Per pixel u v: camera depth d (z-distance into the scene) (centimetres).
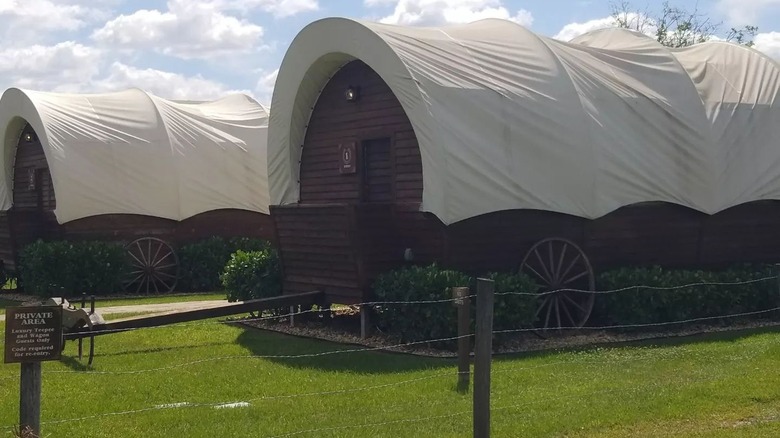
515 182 1234
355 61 1378
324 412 820
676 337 1273
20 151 2269
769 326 1384
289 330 1333
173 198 2081
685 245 1446
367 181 1384
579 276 1307
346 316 1426
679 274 1352
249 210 2209
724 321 1392
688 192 1411
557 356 1095
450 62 1257
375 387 916
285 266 1394
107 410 842
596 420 782
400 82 1220
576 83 1322
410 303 1135
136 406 858
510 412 809
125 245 2019
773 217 1554
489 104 1231
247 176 2203
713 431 756
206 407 841
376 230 1239
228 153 2186
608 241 1357
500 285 1159
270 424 777
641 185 1354
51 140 1956
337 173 1425
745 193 1475
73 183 1956
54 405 859
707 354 1108
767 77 1568
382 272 1244
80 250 1891
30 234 2033
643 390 892
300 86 1431
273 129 1507
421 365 1032
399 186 1302
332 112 1433
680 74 1445
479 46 1320
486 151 1215
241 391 917
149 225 2069
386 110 1323
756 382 914
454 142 1192
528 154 1251
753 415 810
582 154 1284
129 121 2086
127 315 1505
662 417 799
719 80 1534
